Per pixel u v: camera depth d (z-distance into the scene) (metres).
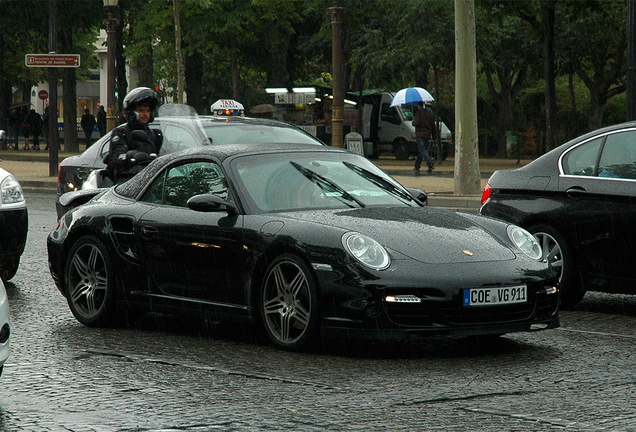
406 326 15.12
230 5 91.38
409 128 92.25
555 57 88.75
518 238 16.78
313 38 108.25
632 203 19.55
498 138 104.38
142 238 18.14
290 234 15.99
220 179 17.66
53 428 11.73
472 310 15.30
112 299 18.64
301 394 13.33
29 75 134.88
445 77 113.81
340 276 15.33
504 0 64.06
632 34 38.47
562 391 13.48
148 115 25.03
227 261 16.81
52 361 15.73
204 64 119.19
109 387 13.88
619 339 17.50
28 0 94.19
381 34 91.50
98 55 173.75
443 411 12.38
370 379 14.23
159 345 17.05
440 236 16.06
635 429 11.54
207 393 13.44
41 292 23.14
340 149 19.34
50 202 48.56
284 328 16.30
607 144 20.52
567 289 20.62
